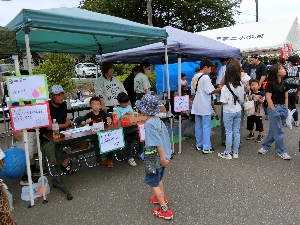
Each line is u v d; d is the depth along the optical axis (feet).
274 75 14.64
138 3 68.28
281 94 14.79
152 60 27.76
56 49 20.79
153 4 68.23
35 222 10.04
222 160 15.74
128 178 13.75
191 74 40.34
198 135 17.71
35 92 10.59
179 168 14.73
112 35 12.67
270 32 34.99
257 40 34.86
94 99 15.10
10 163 11.60
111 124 14.44
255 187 12.14
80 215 10.41
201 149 17.78
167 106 17.61
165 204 9.96
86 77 70.08
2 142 20.44
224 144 18.84
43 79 10.71
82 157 17.13
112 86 18.44
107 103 18.25
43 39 17.40
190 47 17.28
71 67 37.32
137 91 21.06
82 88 43.06
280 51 33.01
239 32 38.27
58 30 10.93
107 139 12.82
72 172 14.70
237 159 15.78
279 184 12.33
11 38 10.11
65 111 15.23
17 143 13.35
